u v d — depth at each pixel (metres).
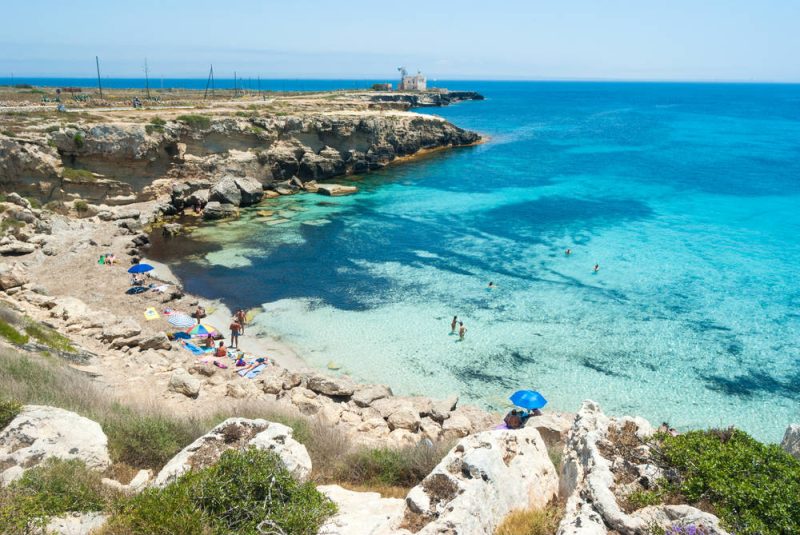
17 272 36.38
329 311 37.91
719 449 10.81
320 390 26.91
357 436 21.80
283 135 79.06
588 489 10.05
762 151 107.38
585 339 33.84
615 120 174.38
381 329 35.28
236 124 71.25
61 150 55.22
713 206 65.94
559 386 28.98
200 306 37.66
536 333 34.66
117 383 23.84
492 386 29.06
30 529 9.62
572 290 41.25
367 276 44.41
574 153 107.25
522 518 10.07
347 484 14.63
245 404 21.25
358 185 79.88
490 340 33.75
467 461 10.28
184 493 10.16
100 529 9.94
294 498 10.70
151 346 29.59
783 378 29.61
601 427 12.14
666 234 54.94
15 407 13.80
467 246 51.97
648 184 78.88
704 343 33.25
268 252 50.03
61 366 21.91
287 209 65.75
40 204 52.19
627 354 32.09
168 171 65.06
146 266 38.84
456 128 118.69
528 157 103.06
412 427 23.66
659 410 27.00
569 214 63.38
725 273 44.28
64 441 12.75
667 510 9.45
